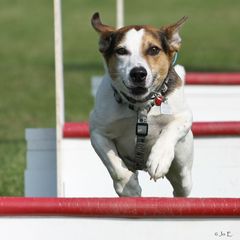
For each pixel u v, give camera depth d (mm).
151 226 7422
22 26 36562
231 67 26453
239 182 10367
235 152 10344
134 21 35562
